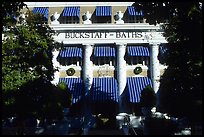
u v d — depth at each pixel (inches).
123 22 1828.2
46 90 1102.4
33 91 1072.8
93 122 1608.0
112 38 1802.4
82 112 1684.3
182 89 971.9
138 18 1831.9
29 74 1097.4
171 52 1007.0
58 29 1796.3
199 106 797.9
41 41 1144.8
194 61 882.1
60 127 1030.4
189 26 815.7
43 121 1175.0
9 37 1139.3
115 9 1854.1
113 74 1795.0
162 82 1166.3
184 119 1002.1
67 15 1807.3
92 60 1804.9
